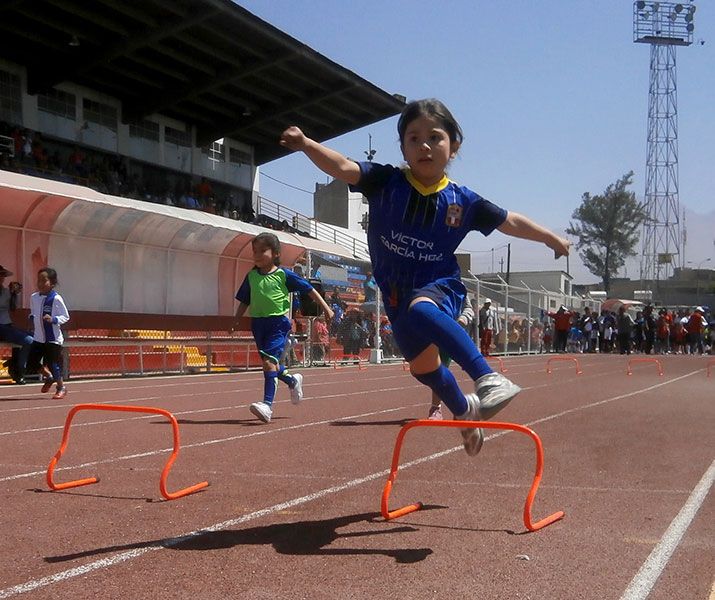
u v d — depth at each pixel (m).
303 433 8.43
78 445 7.56
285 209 42.59
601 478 5.88
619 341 37.88
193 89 30.56
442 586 3.49
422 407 11.40
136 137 32.94
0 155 24.73
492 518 4.70
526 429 4.49
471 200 4.47
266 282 9.22
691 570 3.71
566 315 36.47
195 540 4.24
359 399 12.76
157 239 19.98
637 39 74.19
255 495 5.34
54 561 3.88
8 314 15.12
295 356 22.72
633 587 3.47
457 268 4.61
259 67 29.05
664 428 8.80
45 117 29.09
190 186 35.41
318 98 32.38
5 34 25.91
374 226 4.47
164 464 6.51
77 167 28.56
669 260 76.88
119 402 12.05
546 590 3.44
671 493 5.36
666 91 75.56
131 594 3.40
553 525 4.54
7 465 6.48
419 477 5.95
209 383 16.70
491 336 31.02
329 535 4.34
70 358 17.39
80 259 18.30
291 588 3.47
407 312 4.27
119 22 25.89
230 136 37.47
